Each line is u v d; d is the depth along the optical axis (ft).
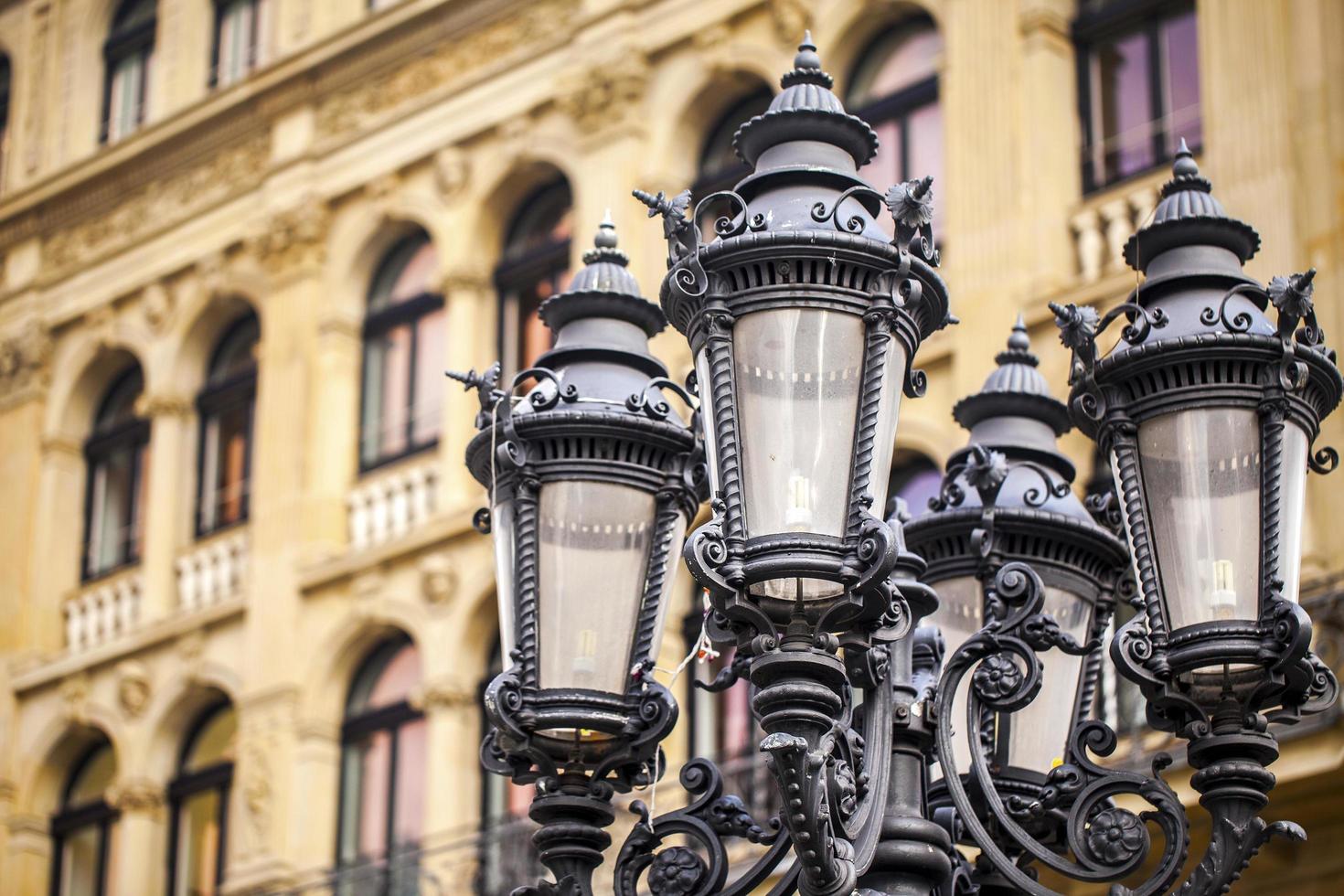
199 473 98.02
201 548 95.25
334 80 95.04
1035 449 30.37
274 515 91.25
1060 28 74.59
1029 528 28.45
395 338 92.38
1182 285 25.02
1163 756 24.44
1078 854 24.00
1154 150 71.87
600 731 24.94
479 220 89.86
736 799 24.86
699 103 84.69
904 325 22.71
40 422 102.89
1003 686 25.34
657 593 25.40
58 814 96.89
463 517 85.25
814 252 22.49
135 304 101.45
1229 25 68.59
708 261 22.67
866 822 22.88
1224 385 23.80
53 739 96.84
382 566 87.61
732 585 21.58
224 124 98.78
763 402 22.33
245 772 88.07
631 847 24.73
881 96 79.41
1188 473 23.72
